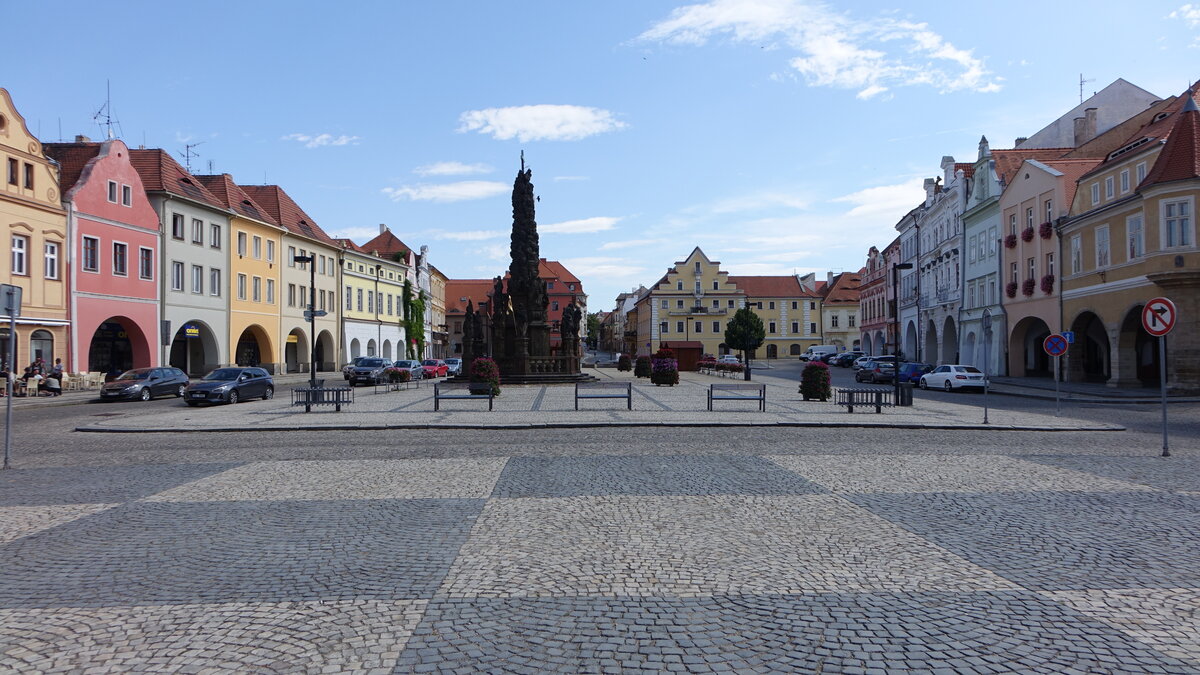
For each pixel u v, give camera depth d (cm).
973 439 1599
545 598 553
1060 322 3916
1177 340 2930
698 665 439
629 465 1200
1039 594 560
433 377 5009
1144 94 5034
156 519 821
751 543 707
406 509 865
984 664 440
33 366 3278
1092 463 1222
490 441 1572
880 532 749
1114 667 435
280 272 5678
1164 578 597
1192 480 1053
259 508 876
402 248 8706
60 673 430
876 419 2017
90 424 2019
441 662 442
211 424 1961
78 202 3744
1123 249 3309
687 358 7200
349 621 507
